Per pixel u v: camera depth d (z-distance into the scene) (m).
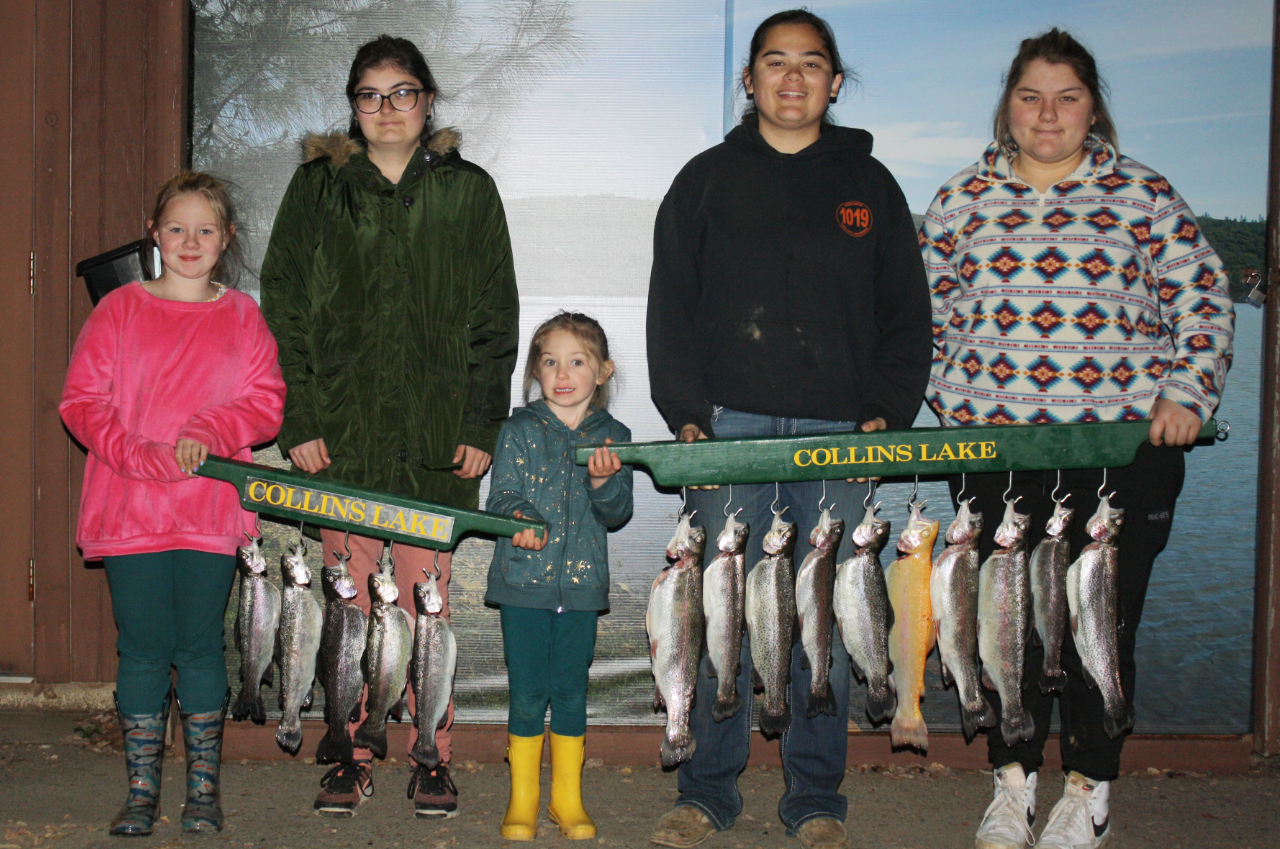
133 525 2.74
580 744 2.89
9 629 3.71
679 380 2.80
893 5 3.44
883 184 2.87
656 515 3.49
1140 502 2.77
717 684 2.86
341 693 2.72
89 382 2.75
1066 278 2.76
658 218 2.96
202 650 2.83
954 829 3.00
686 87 3.44
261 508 2.67
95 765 3.30
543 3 3.43
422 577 3.03
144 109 3.57
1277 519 3.46
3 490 3.67
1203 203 3.45
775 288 2.79
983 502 2.94
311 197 2.91
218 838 2.81
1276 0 3.41
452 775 3.33
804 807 2.86
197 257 2.82
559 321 2.90
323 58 3.42
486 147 3.45
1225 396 3.48
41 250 3.59
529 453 2.86
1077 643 2.64
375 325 2.90
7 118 3.59
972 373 2.86
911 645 2.65
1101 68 3.43
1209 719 3.50
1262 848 2.89
